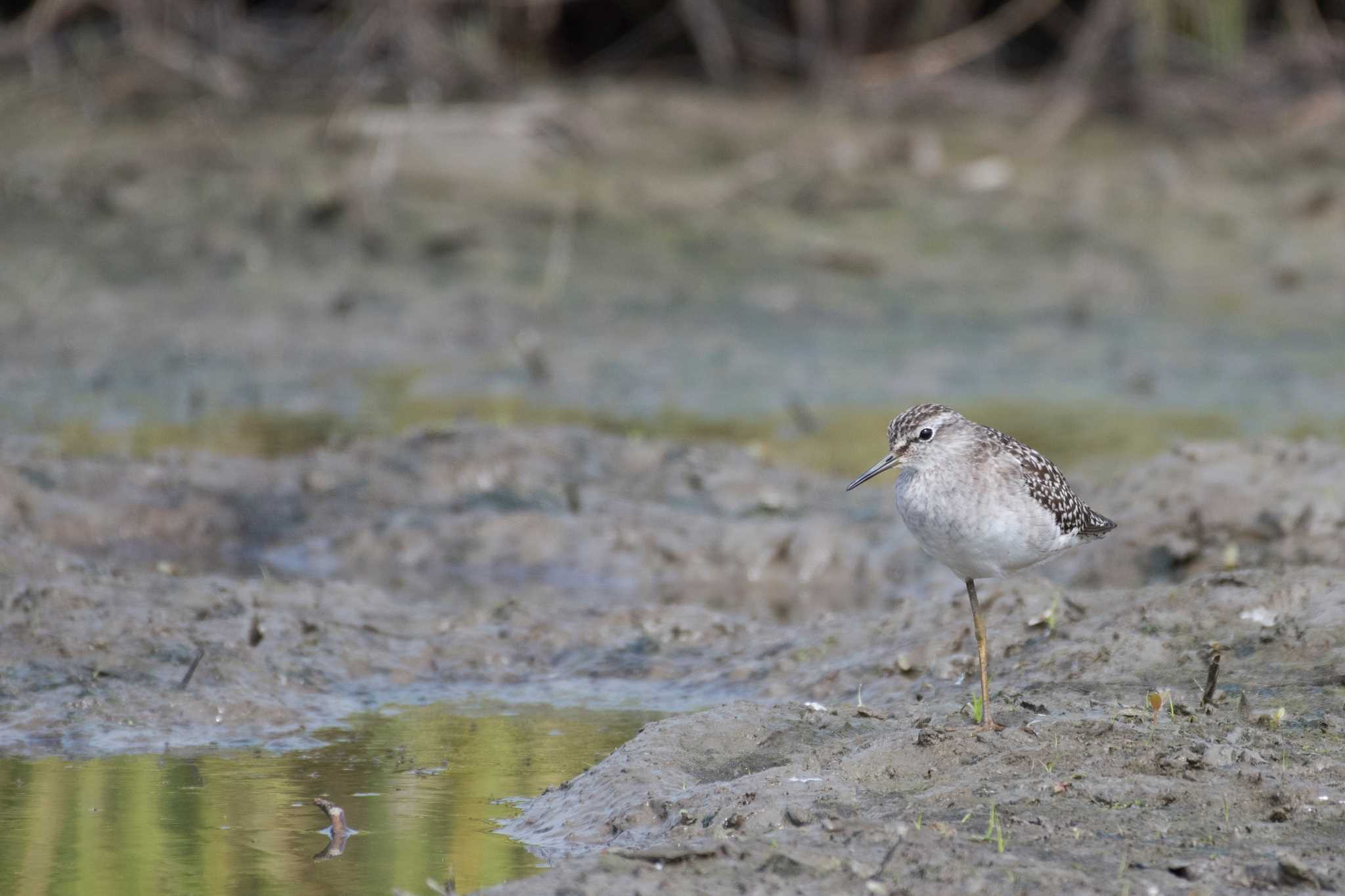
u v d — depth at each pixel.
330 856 7.96
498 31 26.11
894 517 14.06
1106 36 25.84
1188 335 20.20
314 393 17.95
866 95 25.78
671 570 13.28
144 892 7.55
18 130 23.53
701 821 7.80
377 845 8.11
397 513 14.00
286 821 8.43
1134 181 23.92
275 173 22.64
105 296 20.30
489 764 9.30
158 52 24.89
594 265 21.67
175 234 21.52
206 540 13.67
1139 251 22.30
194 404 17.34
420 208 22.31
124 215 21.73
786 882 6.84
